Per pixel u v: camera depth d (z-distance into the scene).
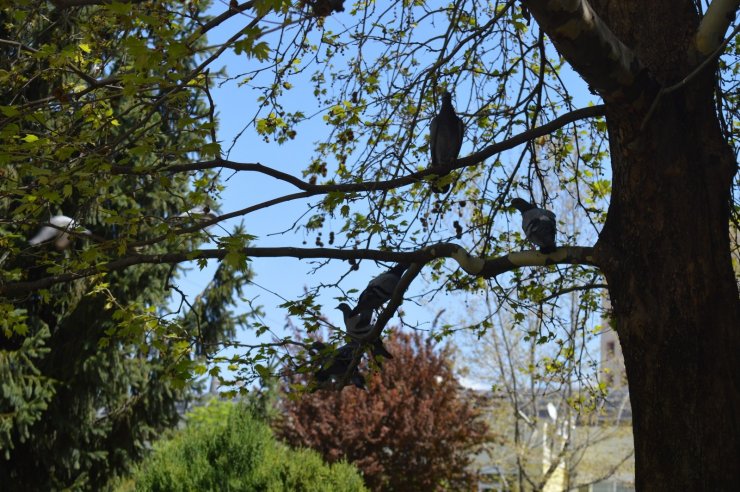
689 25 5.82
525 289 8.55
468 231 8.27
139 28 6.96
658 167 5.57
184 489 13.26
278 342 6.81
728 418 5.28
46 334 14.58
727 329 5.43
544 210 6.25
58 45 8.09
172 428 17.03
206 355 6.95
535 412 20.62
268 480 13.48
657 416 5.36
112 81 6.56
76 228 7.08
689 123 5.69
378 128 8.45
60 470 15.94
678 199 5.55
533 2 4.93
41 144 5.89
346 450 19.17
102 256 6.57
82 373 15.34
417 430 19.52
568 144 9.35
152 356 16.22
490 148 6.73
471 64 8.80
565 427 22.11
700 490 5.19
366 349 7.21
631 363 5.54
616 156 5.79
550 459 21.25
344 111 8.24
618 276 5.66
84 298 15.27
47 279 6.58
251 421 14.15
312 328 6.96
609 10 5.96
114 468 16.47
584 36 5.07
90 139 6.39
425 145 8.51
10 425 13.97
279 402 21.41
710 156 5.69
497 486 25.16
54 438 15.56
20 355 14.20
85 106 7.10
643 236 5.59
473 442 20.75
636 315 5.49
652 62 5.74
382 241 7.35
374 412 19.34
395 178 6.77
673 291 5.44
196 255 6.18
